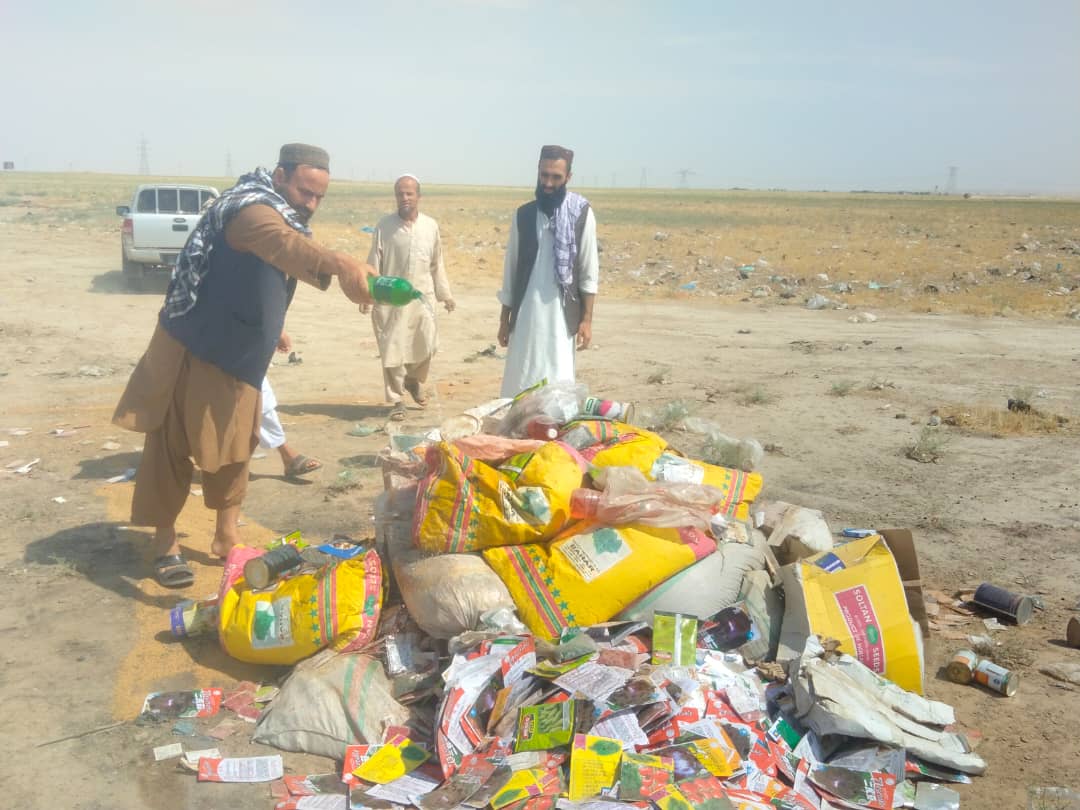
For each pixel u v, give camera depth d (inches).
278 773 133.1
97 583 195.5
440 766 129.9
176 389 185.2
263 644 157.1
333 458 287.6
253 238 175.0
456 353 488.4
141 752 138.0
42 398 359.3
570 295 236.7
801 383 402.0
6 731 142.2
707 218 2047.2
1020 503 247.1
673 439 303.7
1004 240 1302.9
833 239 1352.1
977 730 144.3
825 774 129.8
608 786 120.7
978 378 413.1
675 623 149.4
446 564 156.3
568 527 161.9
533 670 139.9
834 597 154.5
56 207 1776.6
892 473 272.7
